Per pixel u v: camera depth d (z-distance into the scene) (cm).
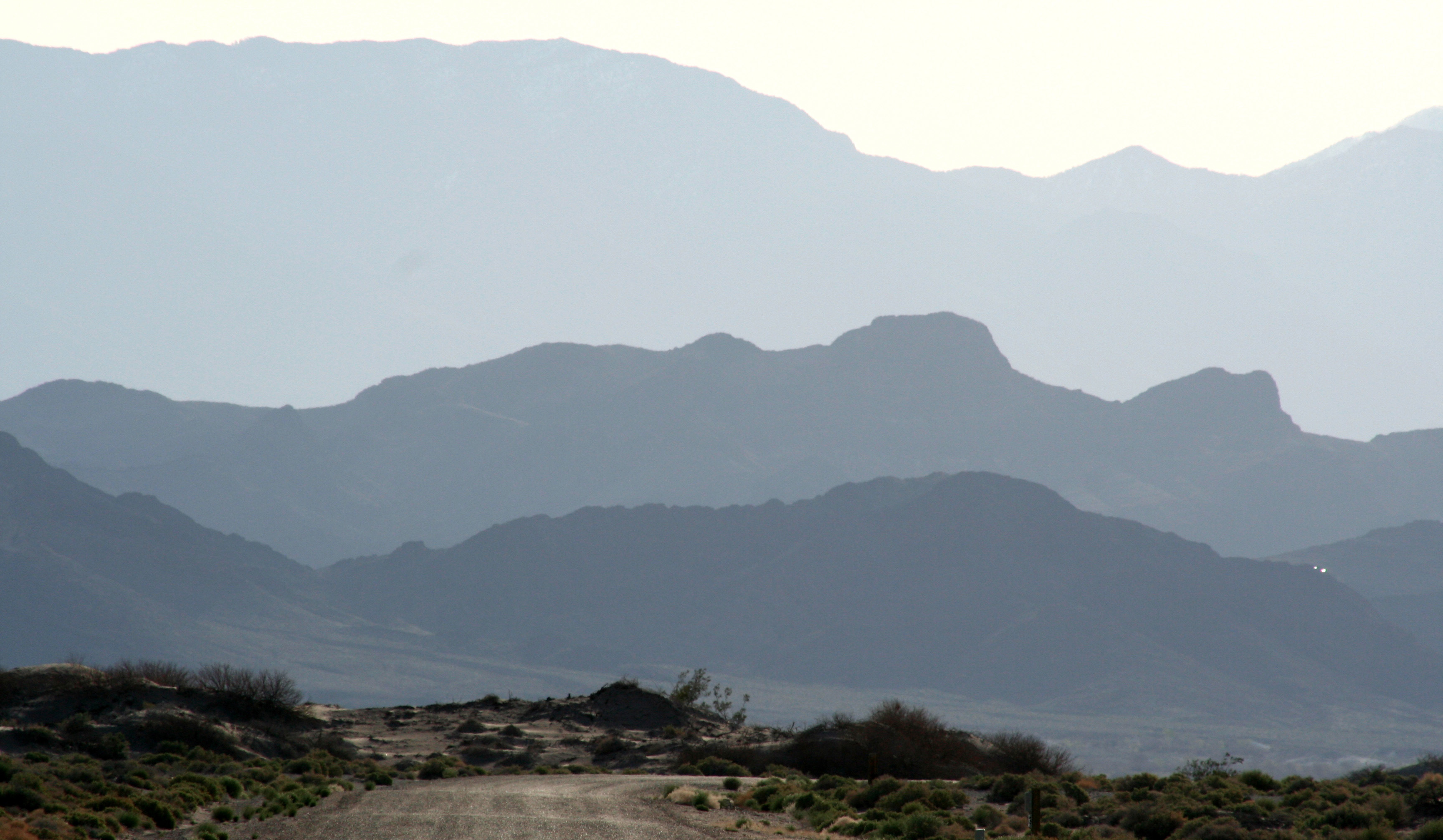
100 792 9481
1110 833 8369
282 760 14550
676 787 11519
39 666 15938
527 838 7656
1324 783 10812
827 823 9212
